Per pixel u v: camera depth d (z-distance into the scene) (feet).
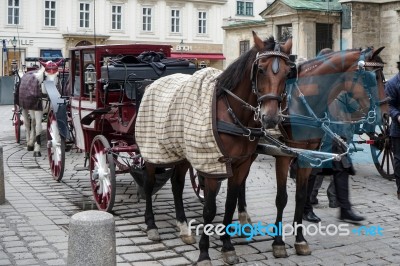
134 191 29.53
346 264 18.83
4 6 140.77
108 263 14.29
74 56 29.66
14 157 41.63
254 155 20.38
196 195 28.17
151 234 21.29
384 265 18.74
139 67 24.43
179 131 18.94
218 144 17.39
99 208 25.64
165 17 158.20
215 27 164.66
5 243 20.63
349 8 66.90
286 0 74.13
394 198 28.66
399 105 28.17
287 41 16.74
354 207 26.71
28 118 45.16
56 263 18.52
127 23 153.17
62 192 29.84
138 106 22.89
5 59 140.97
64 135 30.60
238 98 17.33
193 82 18.84
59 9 145.79
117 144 25.82
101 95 25.86
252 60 16.94
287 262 18.98
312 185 23.70
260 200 28.17
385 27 67.51
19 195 28.96
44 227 22.85
